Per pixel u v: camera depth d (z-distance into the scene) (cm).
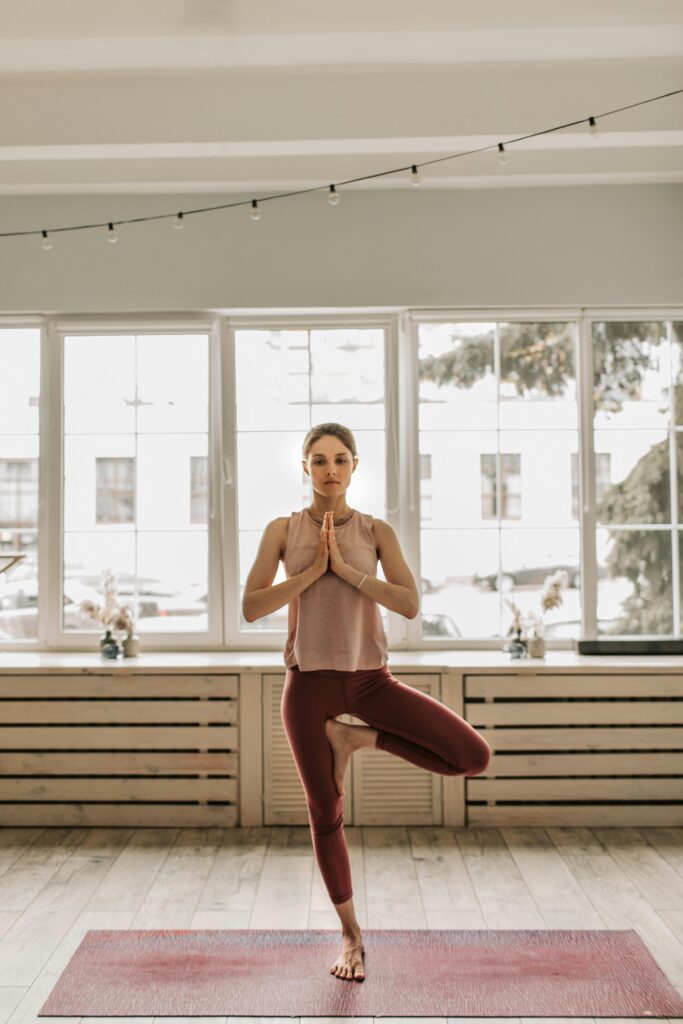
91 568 438
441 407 434
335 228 423
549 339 434
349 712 261
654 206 421
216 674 386
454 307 426
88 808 386
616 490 436
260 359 436
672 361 435
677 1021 233
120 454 438
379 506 435
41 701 388
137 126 352
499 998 244
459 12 299
